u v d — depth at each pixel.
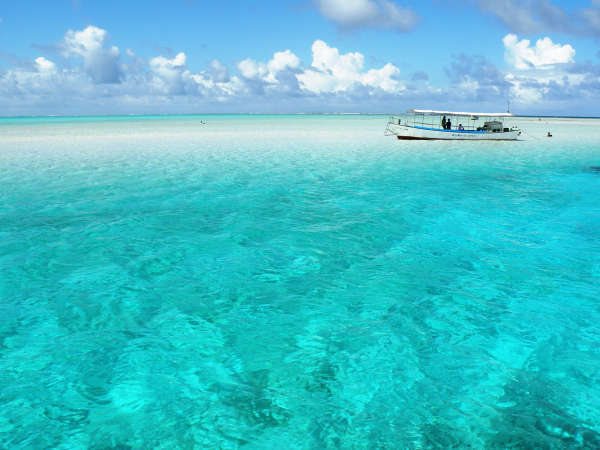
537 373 4.25
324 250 7.93
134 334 5.01
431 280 6.57
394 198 12.27
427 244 8.26
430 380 4.15
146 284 6.41
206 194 12.76
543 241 8.39
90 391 3.98
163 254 7.69
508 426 3.52
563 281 6.49
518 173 16.77
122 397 3.90
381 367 4.36
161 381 4.14
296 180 15.15
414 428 3.50
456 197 12.41
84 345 4.76
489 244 8.23
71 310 5.57
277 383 4.12
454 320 5.33
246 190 13.38
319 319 5.39
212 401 3.85
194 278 6.65
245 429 3.50
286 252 7.82
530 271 6.88
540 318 5.36
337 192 13.12
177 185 14.12
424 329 5.12
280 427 3.52
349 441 3.36
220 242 8.38
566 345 4.75
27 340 4.85
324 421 3.59
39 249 7.90
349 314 5.52
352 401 3.85
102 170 17.17
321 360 4.50
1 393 3.93
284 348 4.73
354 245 8.20
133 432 3.46
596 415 3.65
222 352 4.65
